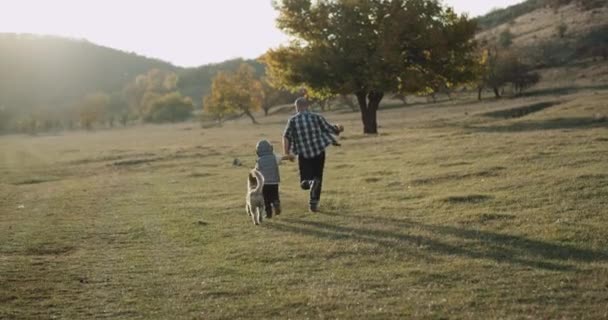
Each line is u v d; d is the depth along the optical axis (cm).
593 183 1287
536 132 2550
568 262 806
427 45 3847
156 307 710
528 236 950
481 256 862
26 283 823
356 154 2470
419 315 642
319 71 3922
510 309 647
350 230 1077
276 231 1106
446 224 1074
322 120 1245
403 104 9131
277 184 1227
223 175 2192
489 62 8206
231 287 774
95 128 14475
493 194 1304
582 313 625
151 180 2194
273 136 4688
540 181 1378
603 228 958
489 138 2442
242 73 10744
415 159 2053
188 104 14188
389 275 793
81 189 2025
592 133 2261
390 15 3909
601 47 10350
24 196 1912
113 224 1279
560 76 9288
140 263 923
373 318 641
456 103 7812
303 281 785
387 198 1393
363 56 3825
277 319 653
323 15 3947
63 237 1153
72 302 738
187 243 1052
